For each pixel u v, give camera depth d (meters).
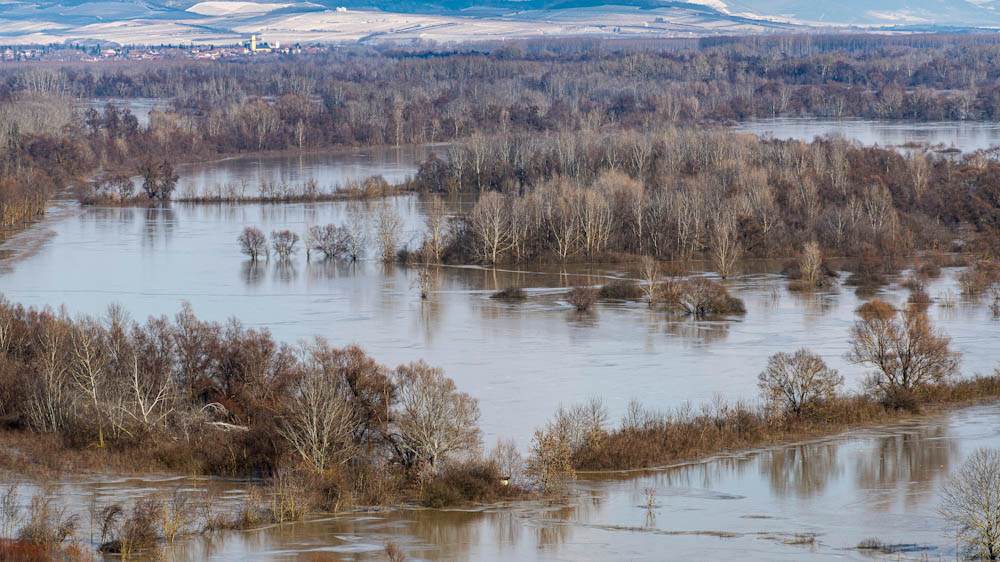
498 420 110.12
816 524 82.56
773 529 81.31
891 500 88.00
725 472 96.44
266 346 113.94
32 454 98.75
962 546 77.00
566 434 98.88
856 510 85.62
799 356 115.12
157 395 105.06
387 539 79.19
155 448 99.38
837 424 110.38
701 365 133.88
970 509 78.75
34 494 87.69
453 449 93.94
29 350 120.19
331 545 77.69
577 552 76.50
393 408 99.94
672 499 88.94
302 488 86.62
